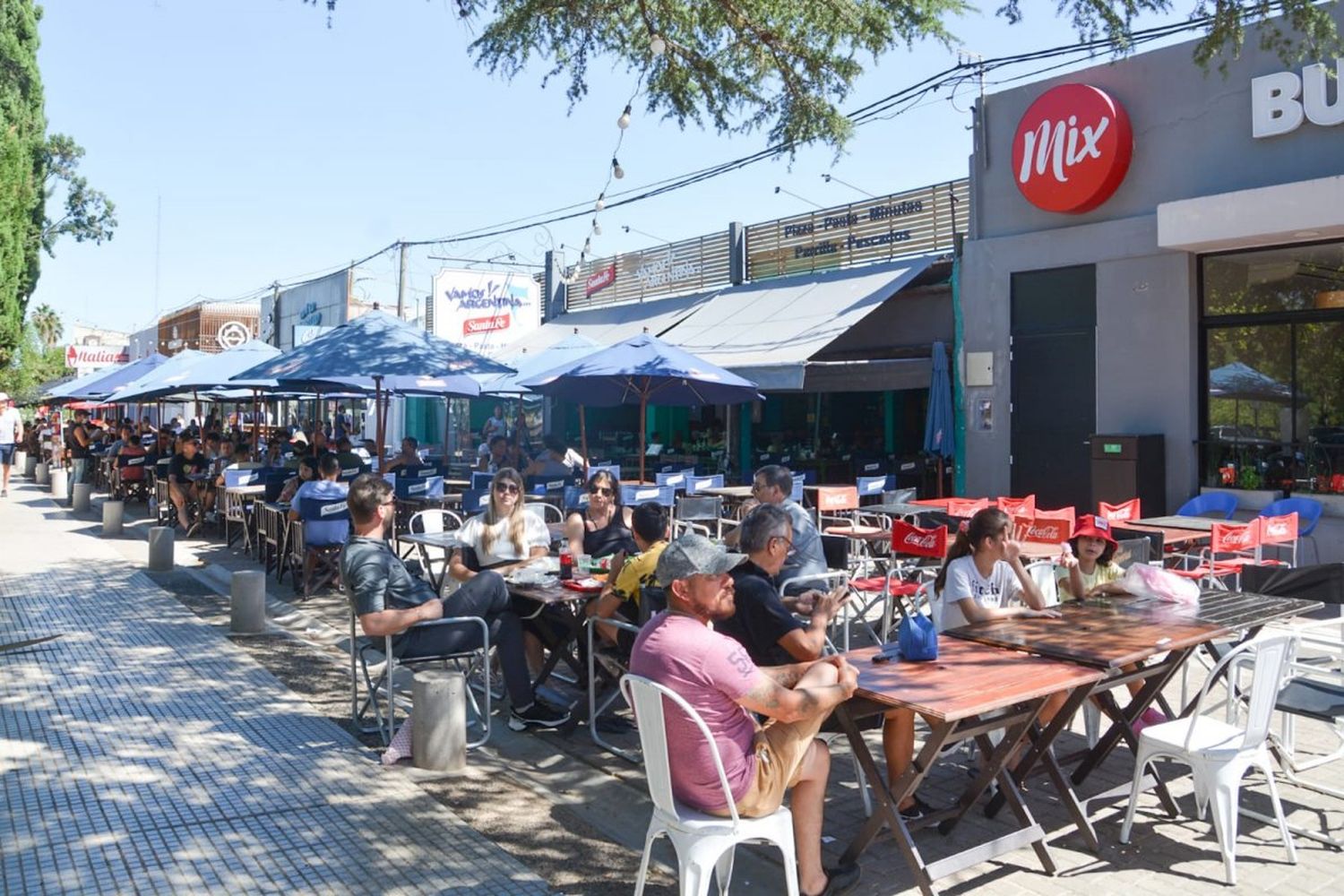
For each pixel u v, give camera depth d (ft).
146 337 165.99
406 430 107.55
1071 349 42.27
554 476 48.60
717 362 51.55
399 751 19.16
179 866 14.60
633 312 72.33
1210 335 38.32
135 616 32.14
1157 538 28.27
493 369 36.88
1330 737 20.57
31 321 152.35
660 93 35.09
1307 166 34.91
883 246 55.36
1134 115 39.83
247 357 54.34
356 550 19.72
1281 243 35.58
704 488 45.01
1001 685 13.20
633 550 25.21
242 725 21.20
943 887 14.17
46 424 116.06
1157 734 15.23
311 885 14.08
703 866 12.04
